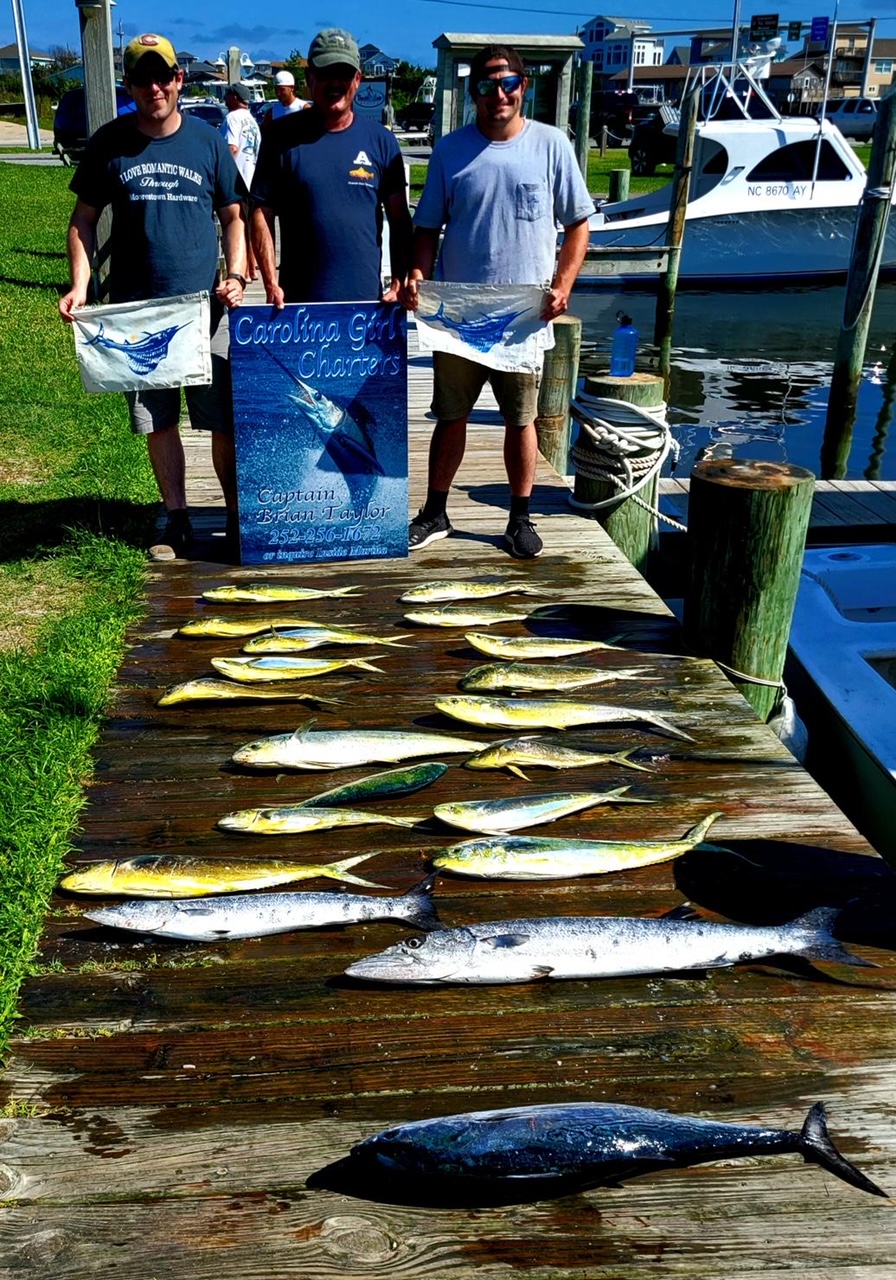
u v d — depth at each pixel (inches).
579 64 604.1
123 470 267.1
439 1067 95.5
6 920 112.2
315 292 193.8
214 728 153.0
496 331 193.6
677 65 3225.9
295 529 206.2
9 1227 80.9
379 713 156.8
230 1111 91.0
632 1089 93.3
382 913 111.5
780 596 171.2
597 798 133.6
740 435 442.0
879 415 480.1
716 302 682.2
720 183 665.0
